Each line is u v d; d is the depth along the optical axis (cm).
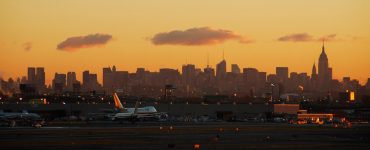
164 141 15362
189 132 19388
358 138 16812
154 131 19775
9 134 17450
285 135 18112
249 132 19700
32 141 14950
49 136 16800
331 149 13388
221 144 14525
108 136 17088
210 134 18400
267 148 13525
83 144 14288
